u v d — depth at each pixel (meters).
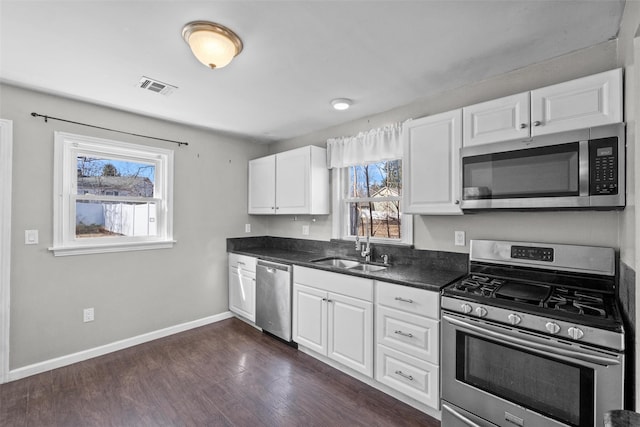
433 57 1.88
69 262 2.55
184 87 2.29
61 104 2.48
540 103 1.70
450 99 2.38
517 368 1.51
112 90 2.34
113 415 1.90
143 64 1.94
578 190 1.53
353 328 2.29
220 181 3.60
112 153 2.83
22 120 2.31
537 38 1.69
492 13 1.48
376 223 2.98
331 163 3.19
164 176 3.14
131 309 2.90
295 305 2.79
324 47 1.76
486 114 1.90
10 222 2.26
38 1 1.36
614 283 1.65
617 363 1.24
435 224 2.46
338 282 2.41
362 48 1.78
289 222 3.78
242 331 3.26
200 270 3.41
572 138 1.56
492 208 1.85
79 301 2.60
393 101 2.58
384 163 2.92
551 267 1.83
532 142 1.68
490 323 1.58
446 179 2.09
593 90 1.54
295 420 1.87
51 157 2.44
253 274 3.28
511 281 1.94
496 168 1.81
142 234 3.02
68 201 2.57
